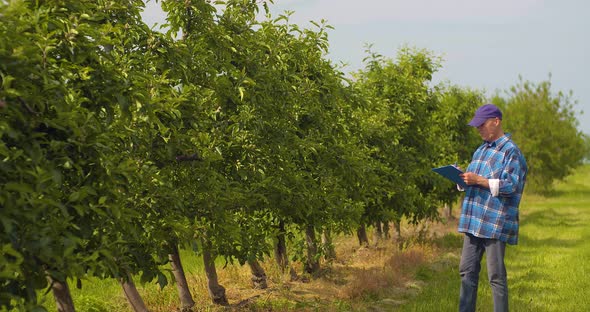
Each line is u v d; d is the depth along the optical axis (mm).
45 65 4695
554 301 9891
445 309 9359
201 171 7578
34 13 4887
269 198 9133
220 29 8688
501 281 7148
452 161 20750
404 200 15219
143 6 7449
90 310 9641
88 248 5332
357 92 11586
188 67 7910
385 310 9781
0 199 4070
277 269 12625
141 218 6793
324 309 9891
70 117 4578
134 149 6648
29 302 4488
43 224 4469
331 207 10375
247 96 8633
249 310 9953
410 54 17688
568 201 36906
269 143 9133
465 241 7461
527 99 40656
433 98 17391
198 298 10742
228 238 7855
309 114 10531
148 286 11641
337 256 15289
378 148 14836
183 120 7594
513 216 7180
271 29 10117
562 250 16344
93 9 6785
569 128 40344
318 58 10766
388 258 14438
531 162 40062
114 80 5551
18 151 4203
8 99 4371
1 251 4023
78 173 4969
